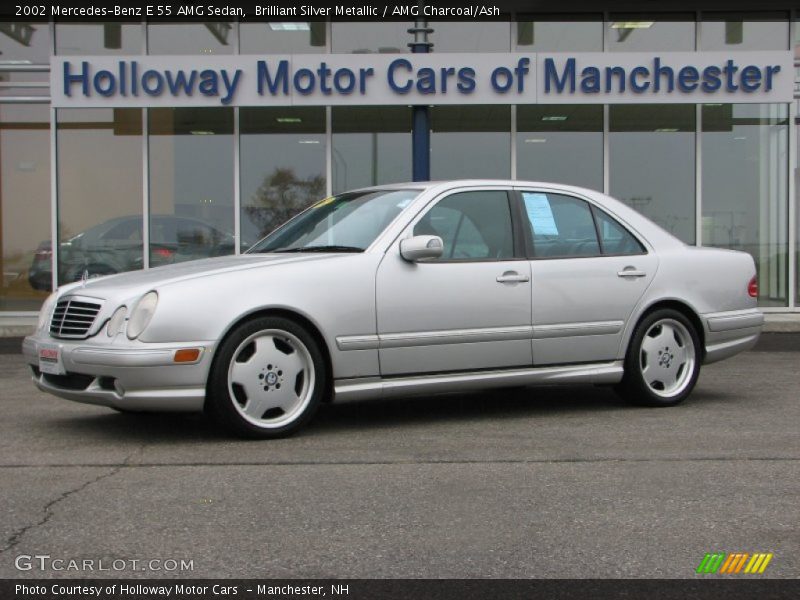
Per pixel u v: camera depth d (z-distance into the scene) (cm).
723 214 1288
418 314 604
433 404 714
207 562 361
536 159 1276
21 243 1280
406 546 379
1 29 1272
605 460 518
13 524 404
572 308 654
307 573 351
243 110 1271
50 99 1241
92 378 556
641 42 1287
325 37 1282
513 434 591
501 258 638
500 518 414
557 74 1109
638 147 1280
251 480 475
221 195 1273
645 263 686
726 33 1288
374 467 502
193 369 541
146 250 1272
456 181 650
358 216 643
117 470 495
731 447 550
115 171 1272
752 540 387
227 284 553
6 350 1075
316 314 574
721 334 715
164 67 1114
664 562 362
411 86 1105
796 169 1291
